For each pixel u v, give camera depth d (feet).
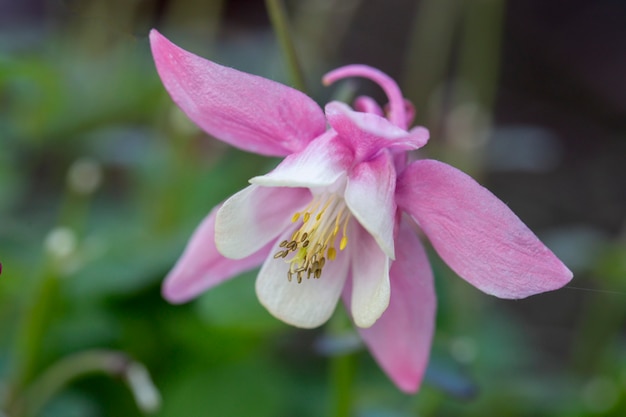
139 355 1.10
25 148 1.58
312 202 0.77
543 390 1.20
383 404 1.11
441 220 0.74
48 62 1.50
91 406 1.05
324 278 0.77
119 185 1.67
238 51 1.80
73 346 1.07
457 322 1.15
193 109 0.75
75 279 1.08
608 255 1.30
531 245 0.71
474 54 1.96
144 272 1.09
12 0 1.96
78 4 1.06
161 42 0.73
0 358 1.07
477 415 1.16
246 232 0.76
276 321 1.04
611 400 1.12
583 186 2.19
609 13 2.56
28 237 1.26
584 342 1.44
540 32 2.56
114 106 1.62
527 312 1.76
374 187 0.73
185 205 1.32
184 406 1.07
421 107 1.74
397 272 0.77
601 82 2.48
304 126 0.75
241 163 1.42
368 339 0.79
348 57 2.40
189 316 1.09
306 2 1.73
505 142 1.50
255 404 1.08
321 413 1.13
